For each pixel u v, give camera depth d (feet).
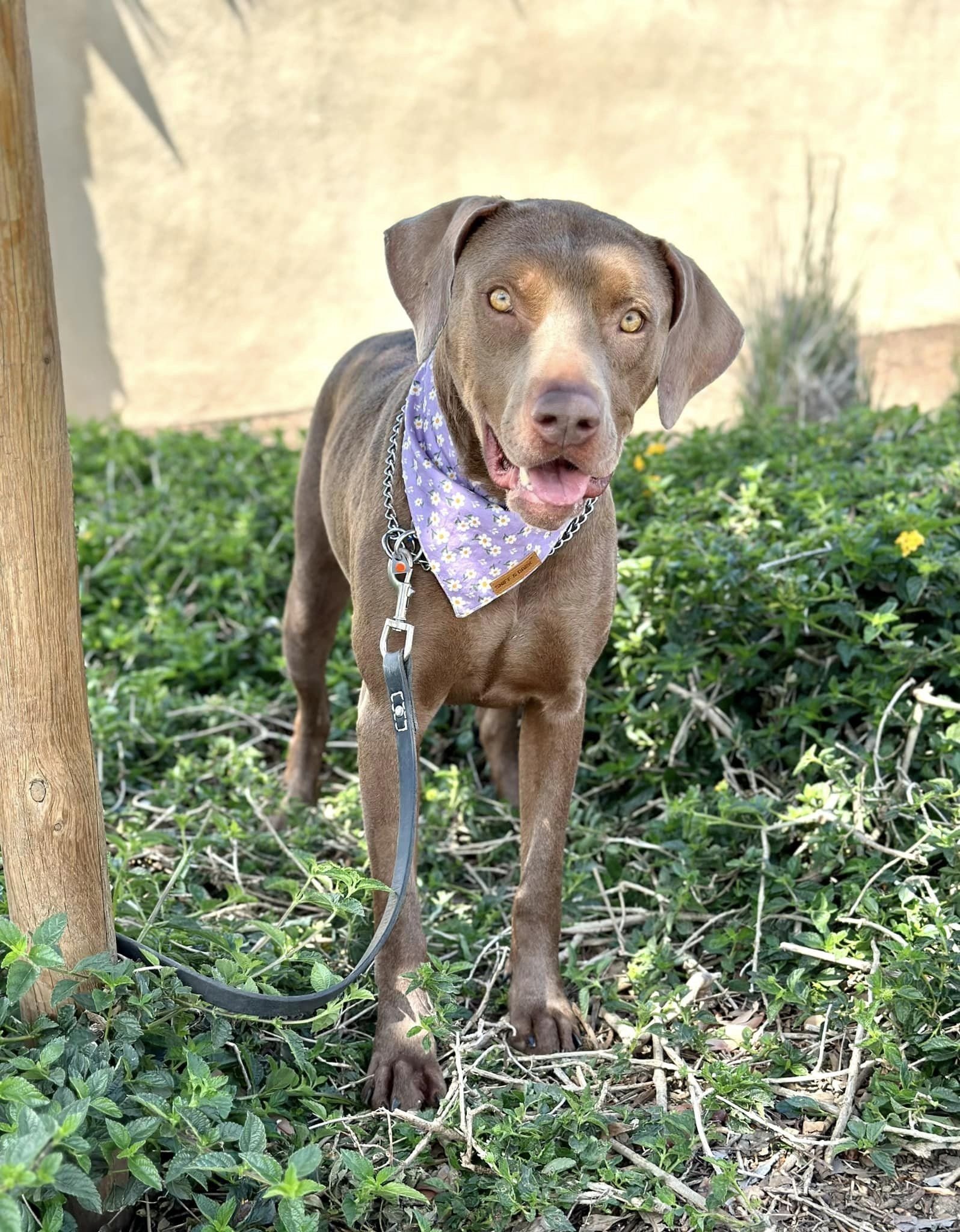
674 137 9.47
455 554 3.16
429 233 3.18
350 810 4.30
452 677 3.35
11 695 2.47
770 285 8.30
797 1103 2.92
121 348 10.25
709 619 4.37
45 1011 2.57
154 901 3.42
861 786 3.59
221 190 9.95
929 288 9.52
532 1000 3.30
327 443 4.18
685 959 3.45
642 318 3.01
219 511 6.60
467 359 3.04
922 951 3.05
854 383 7.70
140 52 9.78
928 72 9.30
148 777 4.79
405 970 3.16
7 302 2.29
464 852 4.10
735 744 4.11
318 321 10.09
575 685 3.42
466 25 9.52
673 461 5.67
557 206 3.06
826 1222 2.66
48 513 2.41
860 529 4.24
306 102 9.77
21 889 2.58
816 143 9.39
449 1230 2.64
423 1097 2.98
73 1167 2.12
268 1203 2.49
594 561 3.31
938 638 4.11
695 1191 2.75
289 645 4.54
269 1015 2.79
